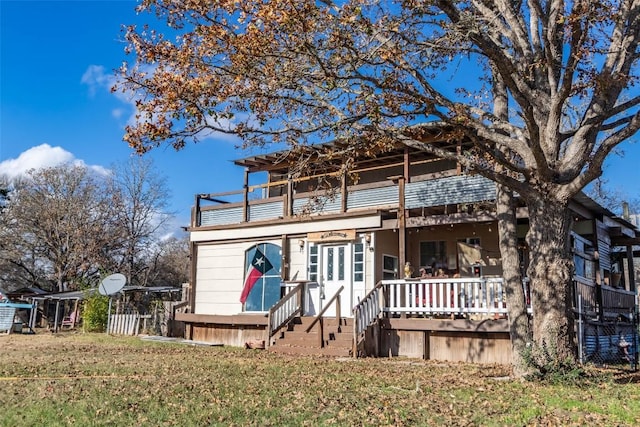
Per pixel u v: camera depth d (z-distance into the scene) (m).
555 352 9.40
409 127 10.44
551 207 9.83
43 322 35.94
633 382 9.75
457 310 13.85
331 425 6.12
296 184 21.28
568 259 9.80
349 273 16.94
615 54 9.97
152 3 8.95
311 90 10.10
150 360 12.69
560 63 10.33
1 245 38.28
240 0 8.73
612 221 17.84
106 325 24.59
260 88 9.84
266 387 8.68
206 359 13.05
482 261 16.69
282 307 16.61
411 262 17.88
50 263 40.31
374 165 19.75
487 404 7.40
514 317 10.56
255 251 19.22
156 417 6.45
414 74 9.44
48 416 6.43
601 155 8.98
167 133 9.45
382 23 9.11
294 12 8.52
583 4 8.44
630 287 18.91
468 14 9.34
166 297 36.09
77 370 10.66
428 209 15.84
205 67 9.51
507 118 11.92
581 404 7.38
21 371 10.45
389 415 6.66
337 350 14.24
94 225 38.50
